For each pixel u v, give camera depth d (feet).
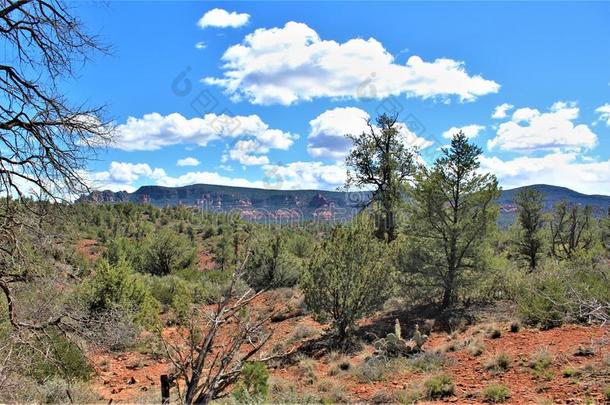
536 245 109.09
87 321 28.19
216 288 77.51
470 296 62.13
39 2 22.98
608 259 84.38
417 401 28.89
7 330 27.53
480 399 27.76
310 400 30.22
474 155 59.62
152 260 131.54
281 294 81.41
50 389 30.91
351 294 50.80
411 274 62.03
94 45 24.49
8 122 22.76
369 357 41.19
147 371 44.45
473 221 59.00
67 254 26.43
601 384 26.53
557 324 43.62
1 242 23.52
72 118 23.89
